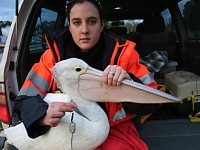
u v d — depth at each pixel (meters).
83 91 1.22
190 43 3.30
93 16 1.29
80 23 1.31
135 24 4.20
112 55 1.38
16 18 1.94
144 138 2.10
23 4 2.00
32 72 1.44
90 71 1.21
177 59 3.87
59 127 1.13
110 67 1.17
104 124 1.24
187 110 2.45
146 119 2.46
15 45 1.99
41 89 1.40
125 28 4.07
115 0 3.53
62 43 1.46
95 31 1.32
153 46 3.51
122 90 1.16
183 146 1.96
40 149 1.18
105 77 1.15
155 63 2.94
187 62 3.48
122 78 1.13
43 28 2.96
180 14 3.53
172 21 3.73
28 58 2.49
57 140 1.13
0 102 1.90
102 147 1.32
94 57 1.44
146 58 2.96
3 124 2.01
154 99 1.12
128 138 1.42
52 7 3.12
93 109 1.23
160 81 3.20
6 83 1.89
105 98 1.21
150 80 1.42
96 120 1.23
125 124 1.50
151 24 3.65
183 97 2.40
